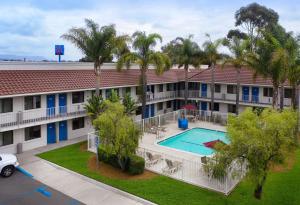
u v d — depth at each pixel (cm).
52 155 2547
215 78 4381
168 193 1836
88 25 2997
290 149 1616
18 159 2442
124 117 2067
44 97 2808
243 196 1809
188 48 4181
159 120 3697
